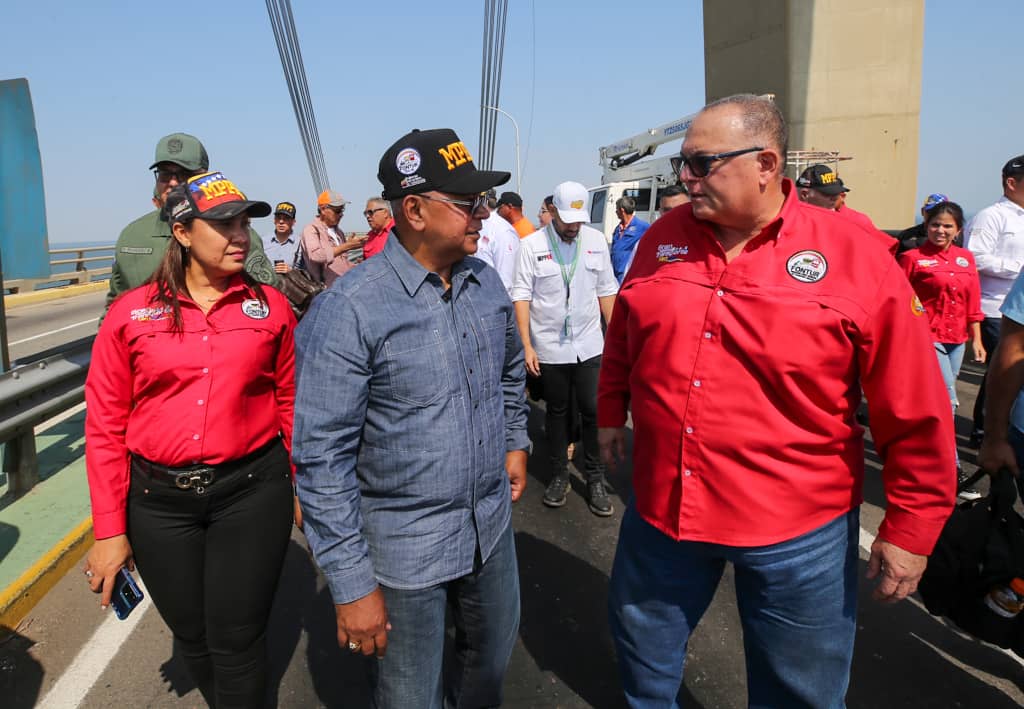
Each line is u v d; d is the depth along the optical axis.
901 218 18.16
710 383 1.69
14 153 4.01
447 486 1.68
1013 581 2.07
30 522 3.69
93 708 2.44
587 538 3.79
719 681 2.56
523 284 4.04
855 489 1.75
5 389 3.45
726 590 3.21
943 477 1.63
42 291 17.91
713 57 19.45
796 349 1.60
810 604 1.74
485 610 1.89
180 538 1.98
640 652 2.03
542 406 6.46
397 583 1.69
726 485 1.71
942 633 2.84
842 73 17.45
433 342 1.65
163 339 1.88
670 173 12.70
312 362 1.58
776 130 1.63
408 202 1.60
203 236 1.86
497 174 1.62
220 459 1.93
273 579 2.09
